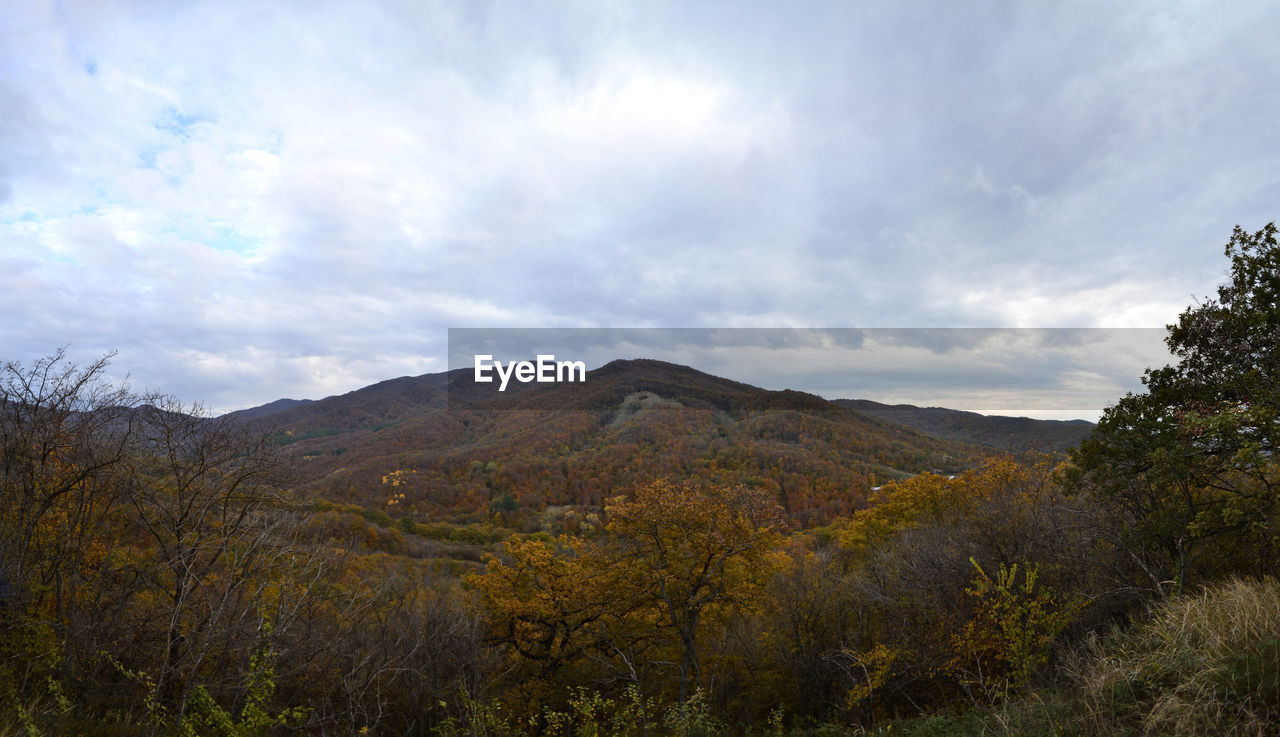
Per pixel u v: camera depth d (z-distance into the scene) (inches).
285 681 458.9
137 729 328.5
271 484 515.2
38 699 327.0
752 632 756.0
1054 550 437.1
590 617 773.9
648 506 741.3
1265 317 337.7
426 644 534.9
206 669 445.7
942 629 456.1
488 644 706.2
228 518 472.7
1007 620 354.9
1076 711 239.6
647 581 739.4
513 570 813.2
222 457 482.6
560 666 801.6
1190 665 222.7
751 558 735.1
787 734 520.7
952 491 963.3
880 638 556.7
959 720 326.6
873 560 701.3
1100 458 413.4
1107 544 422.6
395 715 534.9
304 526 541.0
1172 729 198.2
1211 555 378.6
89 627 390.6
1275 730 179.6
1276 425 302.4
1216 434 339.9
